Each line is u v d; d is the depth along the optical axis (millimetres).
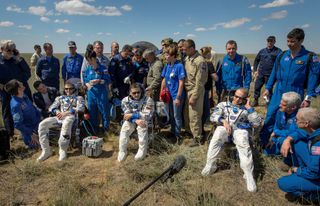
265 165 4465
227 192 3859
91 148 5070
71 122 5195
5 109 5969
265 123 4977
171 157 4840
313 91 4441
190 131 5863
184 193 3816
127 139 5020
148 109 5195
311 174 3322
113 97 6789
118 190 3996
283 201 3650
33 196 3900
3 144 5055
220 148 4312
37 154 5383
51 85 7355
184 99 5691
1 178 4391
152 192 3877
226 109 4562
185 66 5492
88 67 6004
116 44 7941
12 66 5953
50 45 7168
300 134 3518
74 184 4070
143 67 6676
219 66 6461
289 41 4387
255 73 8984
